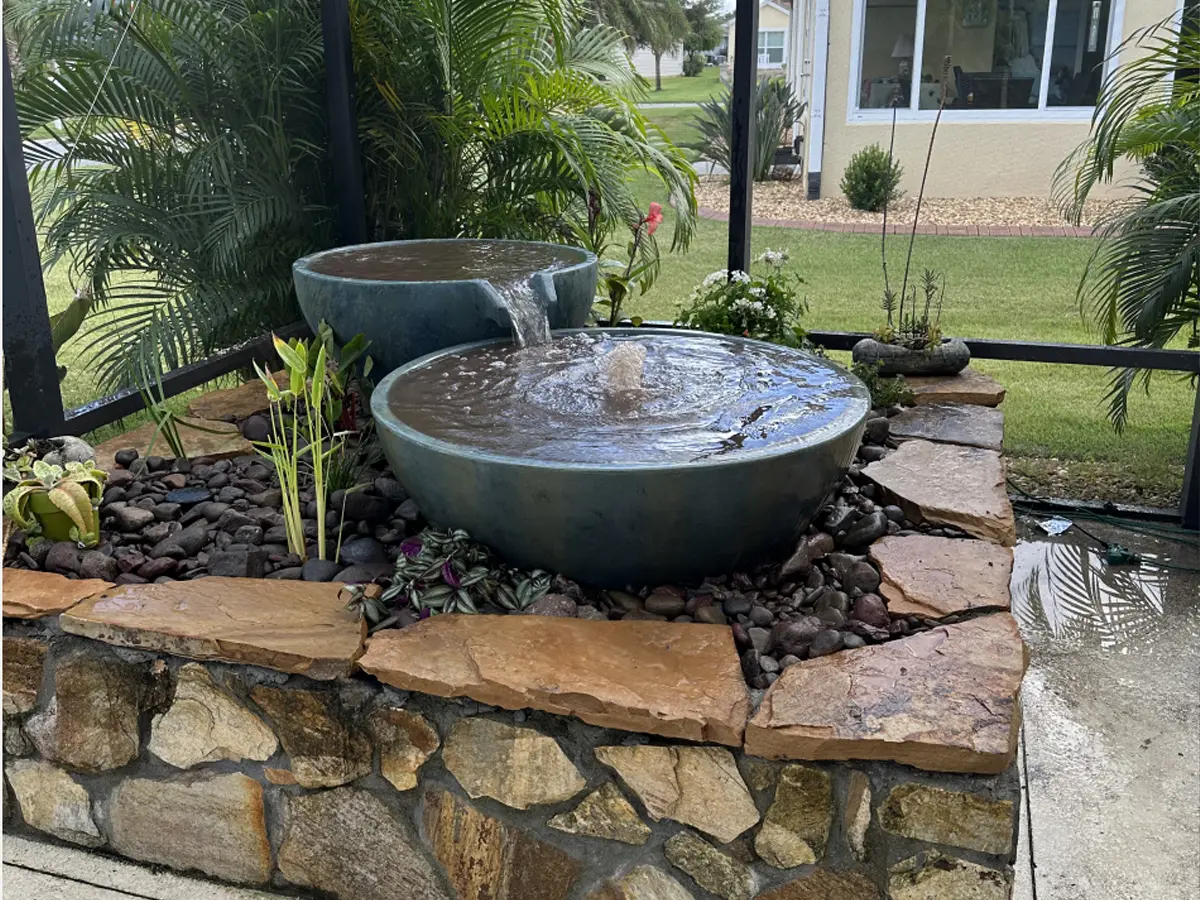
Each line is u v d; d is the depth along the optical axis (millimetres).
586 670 1903
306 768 2084
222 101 3814
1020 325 6895
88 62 3646
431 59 4090
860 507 2631
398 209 4266
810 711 1774
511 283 2947
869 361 3693
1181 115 3791
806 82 12797
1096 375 6027
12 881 2201
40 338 2732
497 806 1973
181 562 2416
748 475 2021
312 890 2174
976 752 1656
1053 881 2152
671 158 4488
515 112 3998
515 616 2096
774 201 11406
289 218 3900
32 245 2686
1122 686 2840
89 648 2176
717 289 3674
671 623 2074
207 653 2053
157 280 3662
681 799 1851
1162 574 3479
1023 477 4359
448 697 1923
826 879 1817
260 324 3975
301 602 2191
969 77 10867
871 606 2119
